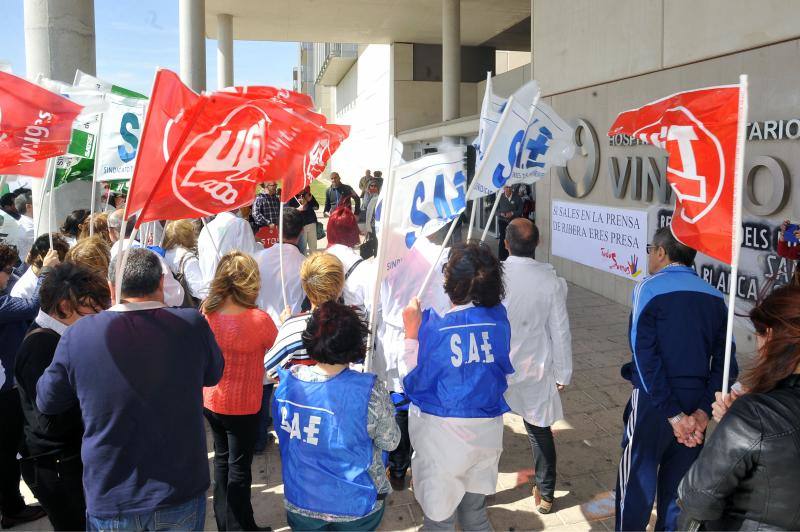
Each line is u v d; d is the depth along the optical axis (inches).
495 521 135.9
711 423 175.3
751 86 238.2
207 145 100.6
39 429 100.2
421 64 936.3
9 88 121.7
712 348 105.0
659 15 290.7
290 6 722.8
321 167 148.6
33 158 126.1
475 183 117.9
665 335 103.3
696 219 99.8
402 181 114.0
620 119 118.2
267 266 164.6
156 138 94.7
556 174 401.4
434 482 101.5
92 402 83.4
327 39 911.0
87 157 172.4
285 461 91.8
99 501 83.8
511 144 122.8
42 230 264.1
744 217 239.5
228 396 116.6
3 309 120.6
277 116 109.9
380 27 836.0
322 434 87.9
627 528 109.3
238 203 107.7
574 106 370.9
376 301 116.5
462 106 954.7
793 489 60.7
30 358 98.3
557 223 401.7
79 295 99.3
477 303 103.2
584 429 181.9
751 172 235.6
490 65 960.9
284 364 106.0
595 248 355.3
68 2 269.1
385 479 93.4
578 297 349.7
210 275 183.6
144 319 87.0
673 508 106.2
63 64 271.0
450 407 100.6
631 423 110.8
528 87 141.3
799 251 208.2
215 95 99.7
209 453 171.9
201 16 595.8
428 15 768.3
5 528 133.7
